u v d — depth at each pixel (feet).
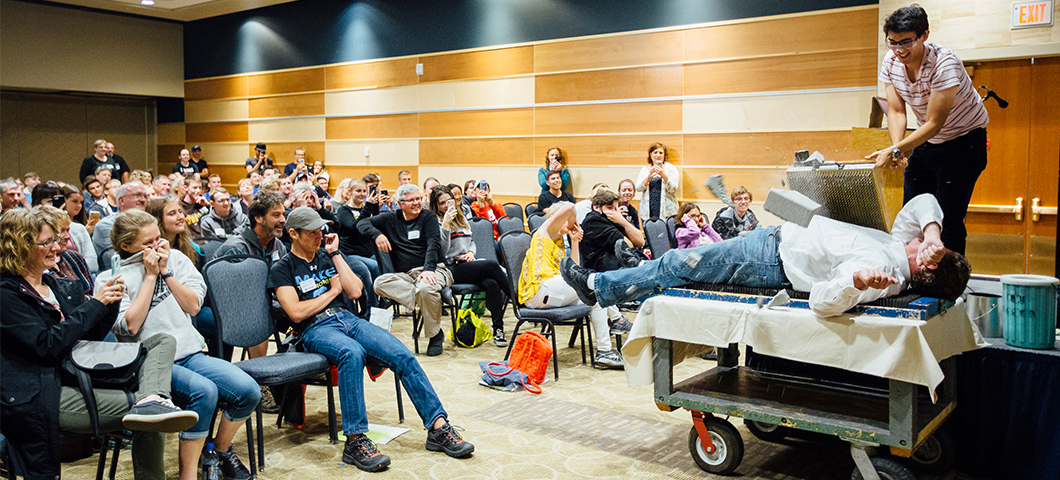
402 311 19.57
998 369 8.39
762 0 22.07
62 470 8.80
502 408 11.20
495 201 28.68
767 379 9.36
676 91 23.90
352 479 8.53
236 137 38.27
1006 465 8.38
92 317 7.07
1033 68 17.89
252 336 9.45
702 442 8.69
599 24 25.40
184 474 7.66
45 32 35.73
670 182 23.26
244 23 37.19
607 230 13.69
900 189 8.48
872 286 7.00
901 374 6.97
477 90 28.78
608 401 11.56
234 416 8.13
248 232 11.28
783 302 7.91
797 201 8.04
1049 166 17.89
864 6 20.35
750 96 22.52
